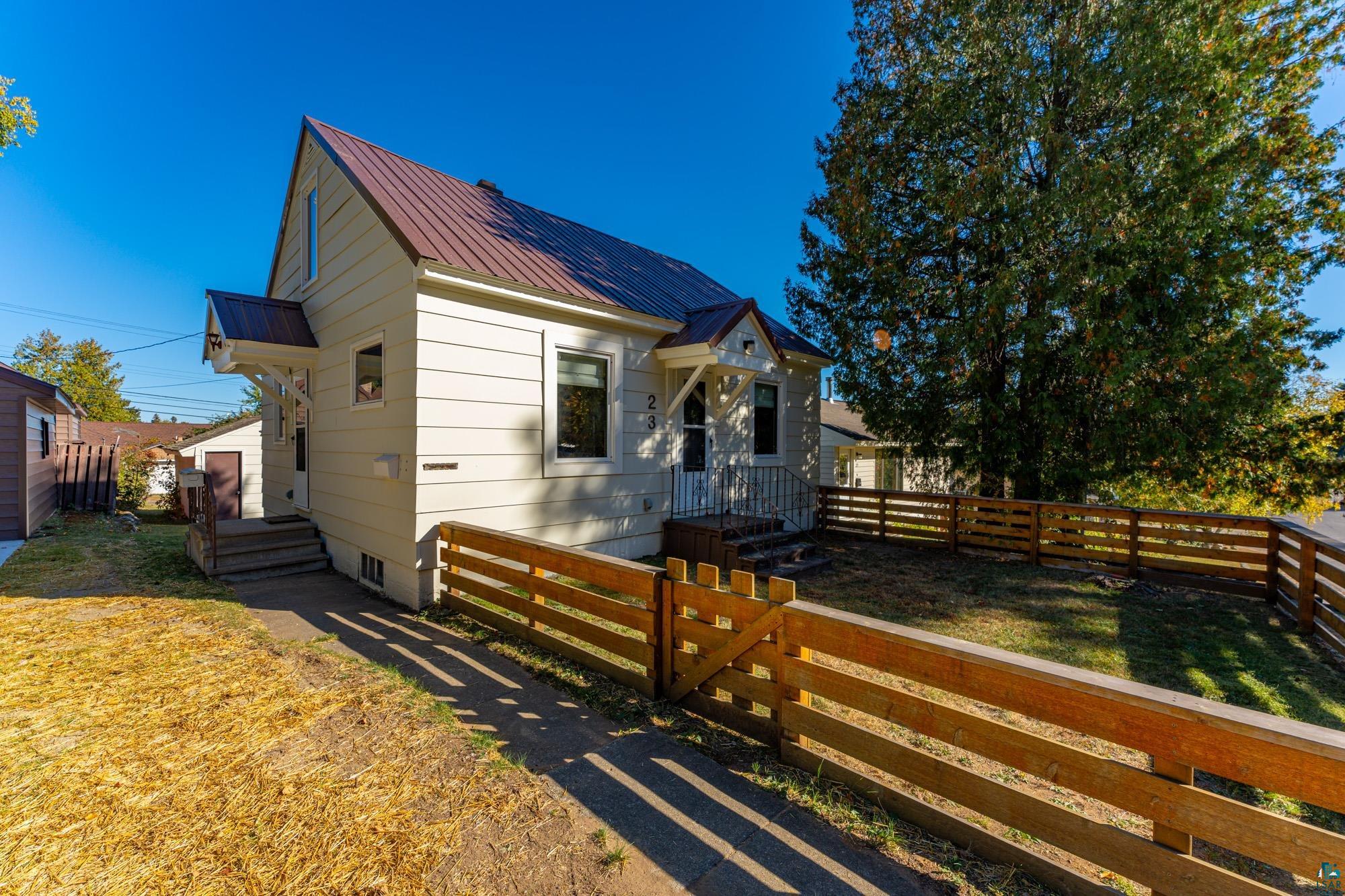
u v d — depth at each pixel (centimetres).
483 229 711
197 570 709
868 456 2097
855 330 1064
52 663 402
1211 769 164
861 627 249
